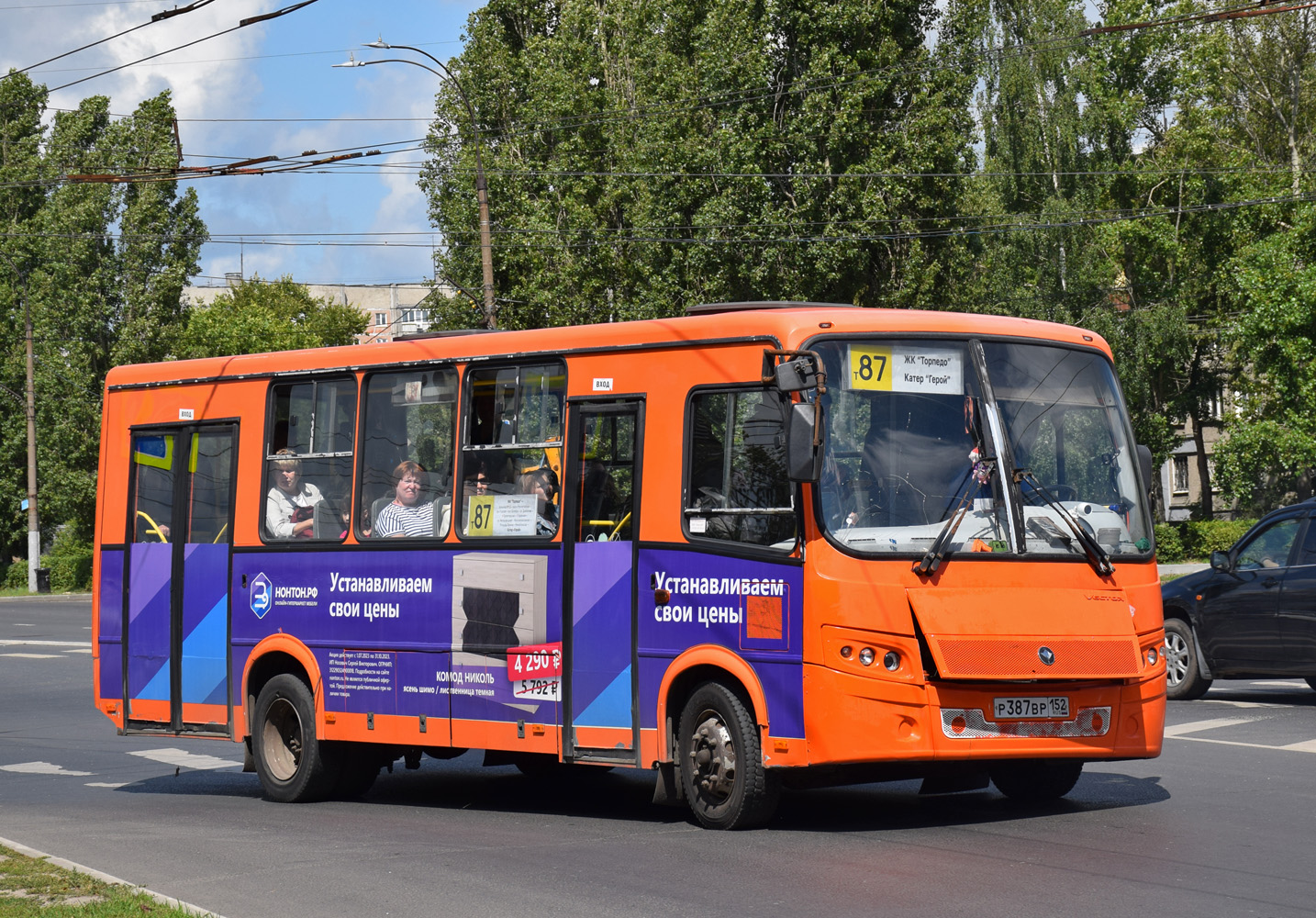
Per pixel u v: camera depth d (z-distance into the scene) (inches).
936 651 330.0
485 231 1263.5
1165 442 2102.6
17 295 2449.6
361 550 445.4
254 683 477.7
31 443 2327.8
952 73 1615.4
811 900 278.4
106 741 677.3
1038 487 358.6
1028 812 381.1
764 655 347.3
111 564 518.0
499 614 406.3
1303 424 1526.8
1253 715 587.2
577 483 392.2
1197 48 1985.7
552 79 1867.6
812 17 1592.0
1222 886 283.1
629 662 375.6
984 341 364.2
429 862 335.9
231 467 486.6
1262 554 622.2
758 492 352.2
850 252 1562.5
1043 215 1975.9
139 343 2349.9
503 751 436.5
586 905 281.6
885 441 347.9
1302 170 1828.2
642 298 1708.9
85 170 2395.4
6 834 396.5
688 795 363.9
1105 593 355.9
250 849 363.9
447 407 428.8
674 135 1649.9
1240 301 1626.5
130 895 291.0
